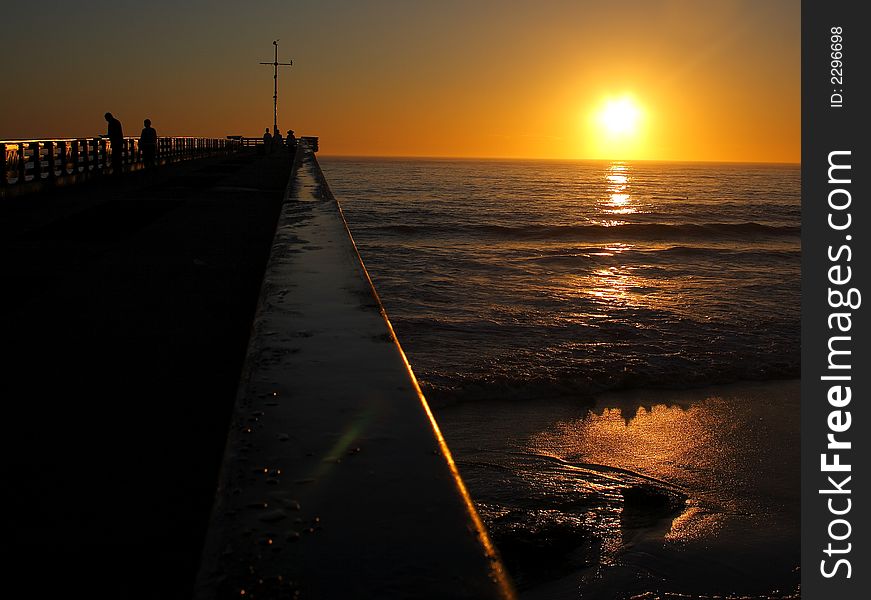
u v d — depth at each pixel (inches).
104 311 198.4
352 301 136.8
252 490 57.6
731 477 331.6
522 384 470.9
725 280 1053.8
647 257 1346.0
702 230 1926.7
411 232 1788.9
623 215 2588.6
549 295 864.3
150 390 134.5
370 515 53.5
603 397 462.3
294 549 49.1
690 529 279.6
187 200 556.1
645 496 305.4
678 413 429.1
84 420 118.5
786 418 419.8
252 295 220.8
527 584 238.5
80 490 91.8
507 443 370.9
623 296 872.3
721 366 525.0
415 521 52.7
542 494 307.0
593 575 244.2
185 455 104.3
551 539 266.2
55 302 208.8
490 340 611.5
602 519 285.9
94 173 899.4
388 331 113.9
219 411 123.6
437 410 428.1
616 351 574.2
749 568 250.5
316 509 54.5
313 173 673.0
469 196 3737.7
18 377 141.5
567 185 5438.0
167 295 219.6
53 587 67.9
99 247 347.6
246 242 328.2
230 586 45.5
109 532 80.0
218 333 176.7
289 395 81.5
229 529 51.7
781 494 313.6
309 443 67.5
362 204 2950.3
